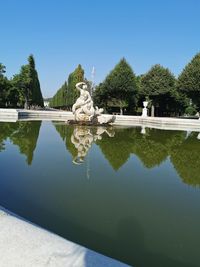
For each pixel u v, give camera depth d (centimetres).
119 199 489
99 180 599
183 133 1750
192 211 448
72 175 629
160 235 362
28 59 5316
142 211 439
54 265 219
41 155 838
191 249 329
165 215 428
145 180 619
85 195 502
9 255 229
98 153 909
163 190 553
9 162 732
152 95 4019
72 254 234
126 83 4028
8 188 525
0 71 4822
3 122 2139
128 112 4616
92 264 222
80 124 2100
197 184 603
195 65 3450
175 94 4012
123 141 1216
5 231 263
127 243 339
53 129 1680
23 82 5250
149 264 297
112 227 379
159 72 3997
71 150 941
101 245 332
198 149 1073
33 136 1284
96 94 4553
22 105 5872
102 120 2116
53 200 470
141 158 863
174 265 298
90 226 380
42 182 567
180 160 857
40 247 241
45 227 372
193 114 5125
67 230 367
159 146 1119
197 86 3381
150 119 2778
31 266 217
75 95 5828
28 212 420
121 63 4106
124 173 670
